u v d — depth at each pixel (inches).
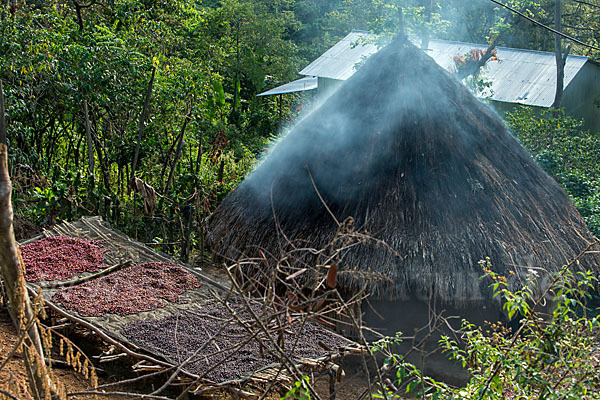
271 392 217.3
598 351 172.6
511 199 277.3
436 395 160.2
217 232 305.4
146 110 434.9
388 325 274.5
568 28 1077.1
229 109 974.4
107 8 535.8
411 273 244.1
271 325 192.1
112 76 415.5
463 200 266.7
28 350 133.3
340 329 264.7
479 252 251.0
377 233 250.1
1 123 197.3
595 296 347.9
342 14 1385.3
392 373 259.9
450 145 281.9
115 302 258.2
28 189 388.8
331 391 210.2
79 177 378.0
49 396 128.6
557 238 277.7
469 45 859.4
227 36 1070.4
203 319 247.1
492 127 313.9
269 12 1270.9
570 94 789.9
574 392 151.5
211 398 212.2
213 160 505.4
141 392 222.5
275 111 986.7
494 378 157.6
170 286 277.6
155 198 364.8
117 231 335.6
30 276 275.4
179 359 216.5
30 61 386.3
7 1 445.1
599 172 522.9
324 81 898.7
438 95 298.7
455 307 250.5
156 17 578.9
